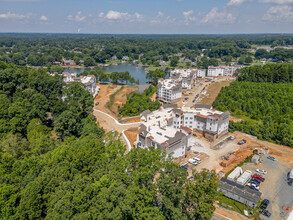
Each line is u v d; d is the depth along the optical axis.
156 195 74.06
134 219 65.38
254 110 191.00
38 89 172.75
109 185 71.31
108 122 171.88
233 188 98.88
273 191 103.19
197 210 68.44
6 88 160.50
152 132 127.69
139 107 193.12
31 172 78.69
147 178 74.38
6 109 133.12
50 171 75.69
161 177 75.00
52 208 64.31
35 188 67.12
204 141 149.50
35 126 125.56
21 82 172.25
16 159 93.44
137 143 129.25
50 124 159.62
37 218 65.56
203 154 133.88
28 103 144.00
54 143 117.44
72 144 105.38
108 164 86.56
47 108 155.75
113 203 65.25
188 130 126.38
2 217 60.91
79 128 144.88
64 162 83.00
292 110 188.12
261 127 160.00
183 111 156.38
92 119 158.12
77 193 64.94
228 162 122.75
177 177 74.06
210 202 69.19
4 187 64.88
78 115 150.88
